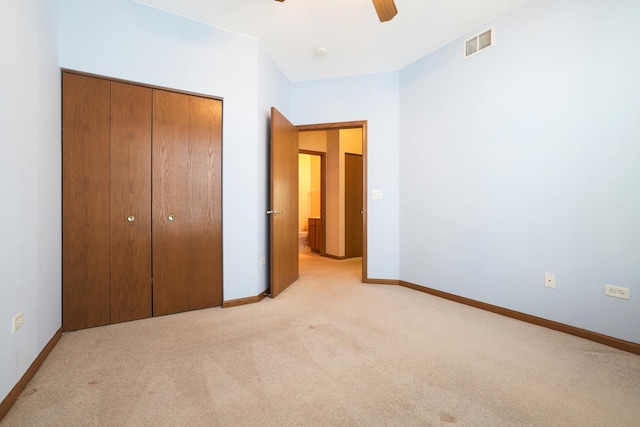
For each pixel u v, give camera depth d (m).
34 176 1.68
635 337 1.84
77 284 2.16
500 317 2.46
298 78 3.74
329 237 5.62
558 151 2.17
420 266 3.27
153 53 2.39
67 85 2.11
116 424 1.21
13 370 1.38
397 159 3.53
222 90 2.69
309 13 2.46
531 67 2.31
